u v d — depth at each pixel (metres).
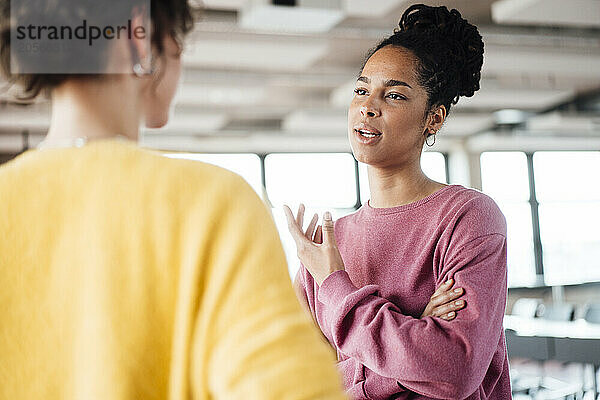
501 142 12.86
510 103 9.60
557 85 9.16
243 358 0.56
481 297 1.24
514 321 5.89
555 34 7.23
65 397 0.61
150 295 0.60
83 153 0.65
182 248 0.61
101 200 0.63
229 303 0.59
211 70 7.89
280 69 8.11
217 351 0.58
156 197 0.62
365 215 1.45
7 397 0.61
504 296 1.33
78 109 0.67
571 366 7.35
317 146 12.42
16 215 0.64
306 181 12.73
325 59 7.85
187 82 7.92
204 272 0.60
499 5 6.00
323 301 1.33
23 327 0.62
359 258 1.43
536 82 9.00
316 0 4.99
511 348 5.16
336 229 1.51
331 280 1.32
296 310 0.60
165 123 0.74
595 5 5.70
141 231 0.61
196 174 0.64
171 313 0.61
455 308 1.24
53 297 0.62
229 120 10.57
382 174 1.42
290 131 11.23
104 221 0.62
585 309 6.68
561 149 13.82
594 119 10.98
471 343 1.20
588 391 5.55
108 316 0.60
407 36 1.42
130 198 0.62
